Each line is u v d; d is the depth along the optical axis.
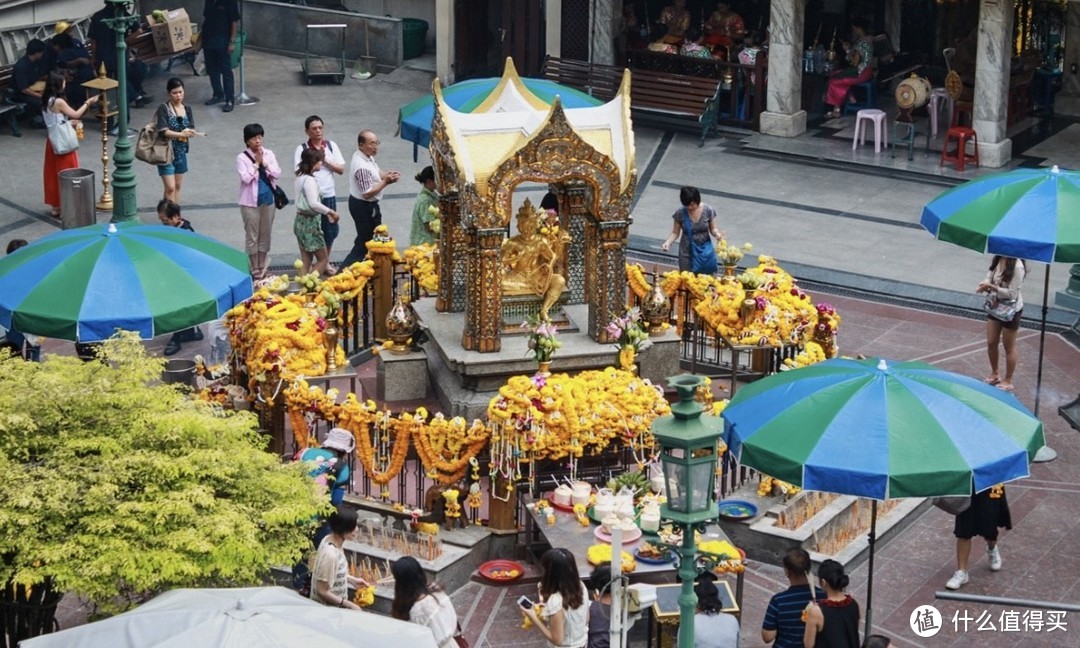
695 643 12.26
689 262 18.88
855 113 29.81
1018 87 28.64
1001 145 26.70
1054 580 14.78
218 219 24.12
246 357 16.48
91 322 15.16
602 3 29.48
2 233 23.36
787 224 24.23
